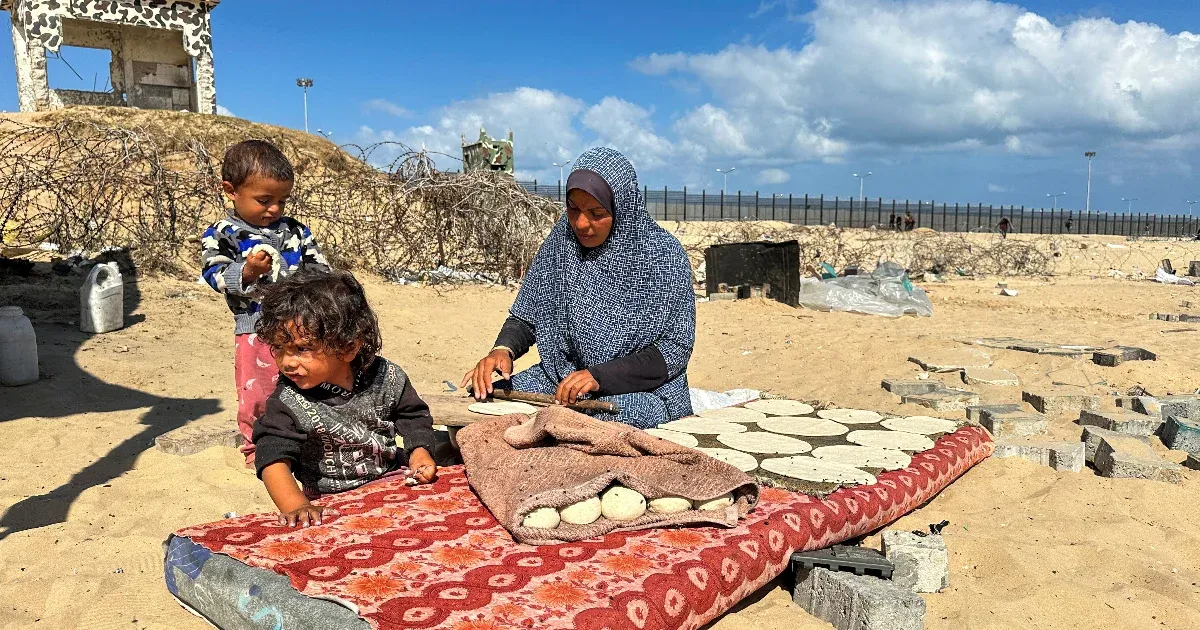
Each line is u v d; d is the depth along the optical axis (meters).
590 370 3.04
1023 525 3.20
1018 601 2.51
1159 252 29.58
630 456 2.51
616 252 3.21
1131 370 6.34
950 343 7.63
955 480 3.72
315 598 1.78
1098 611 2.46
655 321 3.21
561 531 2.21
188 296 8.58
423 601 1.78
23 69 17.61
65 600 2.41
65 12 16.22
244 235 3.16
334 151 15.37
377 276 11.38
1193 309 12.18
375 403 2.60
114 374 5.44
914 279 17.16
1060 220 50.47
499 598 1.81
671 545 2.21
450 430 3.13
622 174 3.13
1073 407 5.30
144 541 2.85
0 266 8.65
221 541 2.14
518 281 12.44
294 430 2.45
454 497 2.60
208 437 3.97
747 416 3.77
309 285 2.27
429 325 8.72
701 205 43.44
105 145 10.84
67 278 8.61
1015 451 4.09
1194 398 5.30
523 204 12.84
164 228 10.30
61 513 3.12
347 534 2.22
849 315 10.42
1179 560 2.92
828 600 2.37
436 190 12.09
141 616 2.33
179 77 19.98
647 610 1.82
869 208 46.81
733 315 10.23
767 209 45.16
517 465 2.50
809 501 2.63
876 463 3.08
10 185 10.06
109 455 3.85
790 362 7.07
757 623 2.33
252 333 3.23
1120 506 3.45
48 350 5.93
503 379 3.56
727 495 2.41
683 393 3.58
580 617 1.72
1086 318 10.71
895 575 2.53
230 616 1.93
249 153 3.10
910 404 5.39
